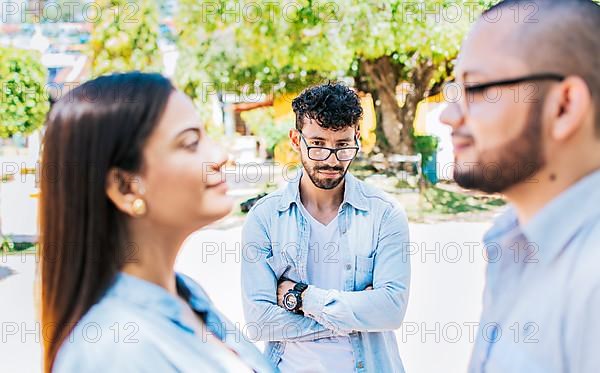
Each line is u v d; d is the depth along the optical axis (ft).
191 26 20.47
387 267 6.15
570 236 3.44
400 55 24.45
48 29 18.56
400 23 20.93
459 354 11.48
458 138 3.65
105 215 3.19
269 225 6.35
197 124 3.30
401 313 6.09
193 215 3.27
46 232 3.25
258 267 6.31
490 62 3.44
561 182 3.45
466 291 14.48
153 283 3.35
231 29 20.99
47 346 3.25
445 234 19.04
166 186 3.18
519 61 3.36
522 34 3.35
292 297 6.12
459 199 23.35
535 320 3.59
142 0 17.33
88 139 3.12
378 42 21.35
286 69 22.52
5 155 20.36
